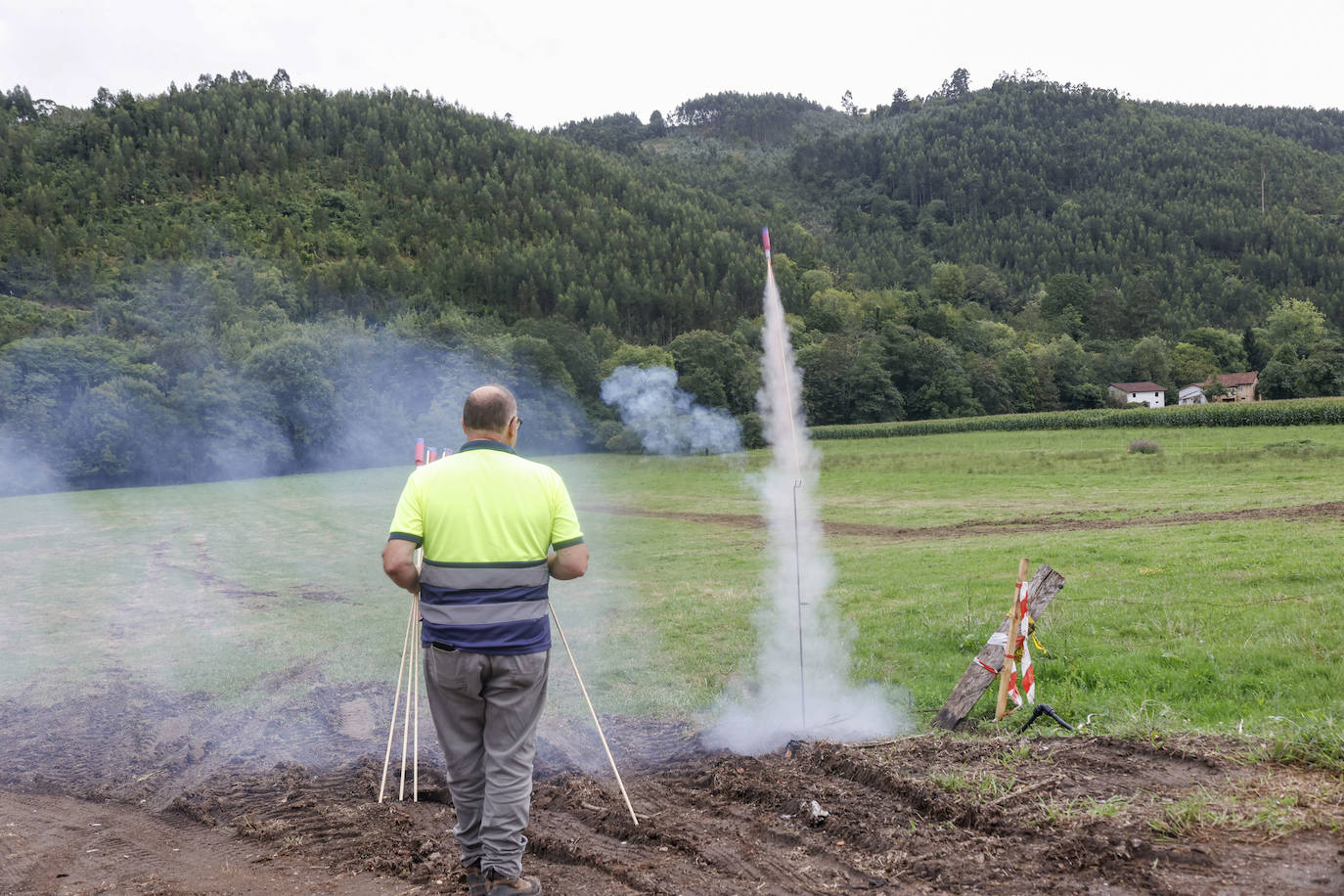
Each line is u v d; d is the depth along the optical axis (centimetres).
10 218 16175
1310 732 509
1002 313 18550
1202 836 394
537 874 430
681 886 400
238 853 489
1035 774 489
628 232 18775
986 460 4428
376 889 423
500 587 386
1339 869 353
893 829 436
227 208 18788
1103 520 2372
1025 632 684
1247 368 14288
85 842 520
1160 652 852
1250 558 1391
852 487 3947
